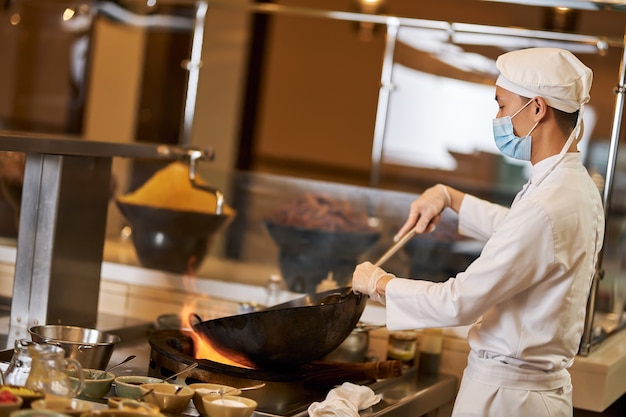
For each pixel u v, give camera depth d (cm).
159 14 495
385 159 452
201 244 348
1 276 352
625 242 353
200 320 293
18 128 541
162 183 351
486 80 419
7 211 354
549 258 239
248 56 605
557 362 251
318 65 671
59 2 538
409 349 317
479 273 240
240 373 258
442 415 323
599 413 320
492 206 303
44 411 192
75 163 303
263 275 348
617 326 358
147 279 353
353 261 342
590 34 346
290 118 677
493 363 252
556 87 248
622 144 338
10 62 532
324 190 353
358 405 256
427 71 427
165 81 586
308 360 267
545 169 252
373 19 398
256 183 355
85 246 311
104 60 573
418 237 340
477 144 436
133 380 242
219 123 552
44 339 247
